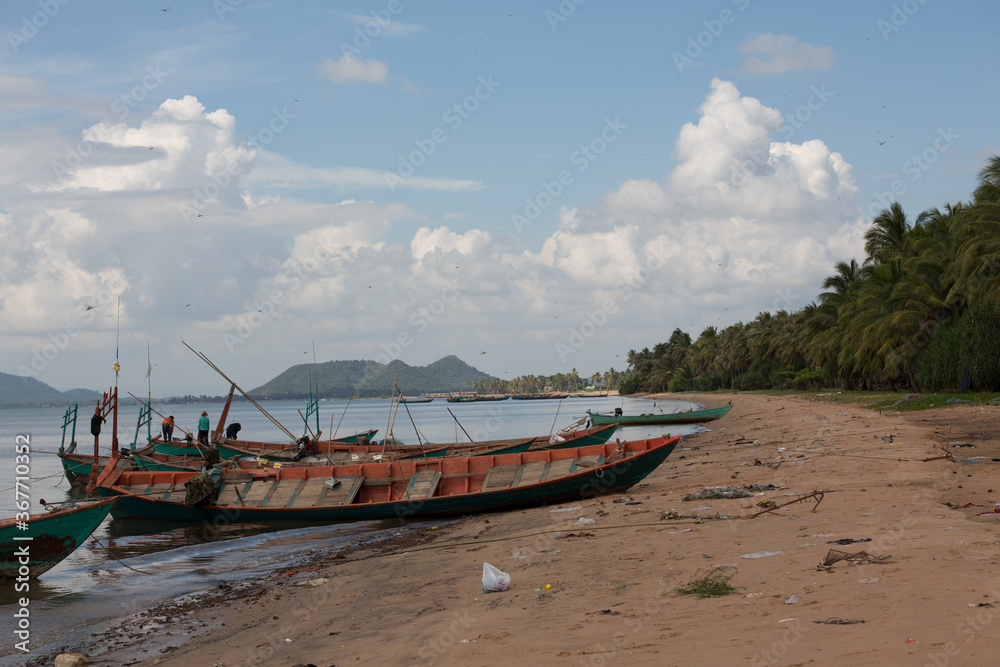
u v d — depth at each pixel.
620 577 9.18
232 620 10.16
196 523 20.39
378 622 8.78
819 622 5.96
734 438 35.31
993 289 40.56
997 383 42.44
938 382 46.72
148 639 9.59
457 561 12.38
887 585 6.84
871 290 57.44
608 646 6.23
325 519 19.67
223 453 29.97
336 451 31.50
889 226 61.75
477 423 90.31
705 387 146.00
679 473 22.25
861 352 60.16
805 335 92.12
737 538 10.70
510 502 19.41
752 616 6.46
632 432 53.41
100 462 27.20
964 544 8.19
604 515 15.30
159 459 27.98
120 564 15.41
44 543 13.48
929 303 50.84
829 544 9.34
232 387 30.06
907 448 20.39
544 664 6.02
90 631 10.20
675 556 10.03
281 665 7.42
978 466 15.99
